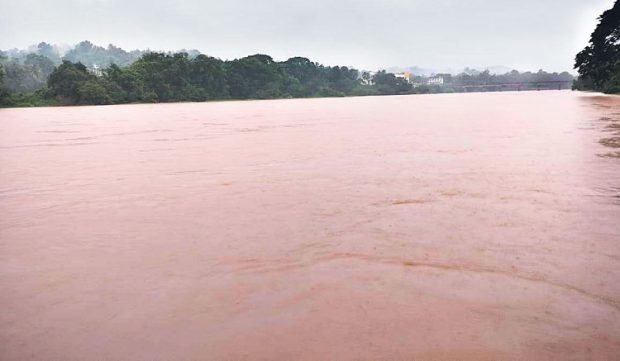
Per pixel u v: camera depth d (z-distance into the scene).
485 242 3.95
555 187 5.91
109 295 3.10
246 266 3.53
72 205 5.53
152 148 10.63
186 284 3.24
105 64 157.75
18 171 7.93
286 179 6.78
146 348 2.48
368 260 3.61
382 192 5.82
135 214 5.07
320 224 4.54
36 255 3.88
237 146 10.65
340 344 2.47
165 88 63.16
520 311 2.80
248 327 2.66
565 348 2.42
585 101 31.30
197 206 5.34
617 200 5.25
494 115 20.25
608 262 3.49
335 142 11.11
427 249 3.81
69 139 13.33
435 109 27.70
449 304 2.89
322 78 102.00
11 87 76.06
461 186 6.07
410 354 2.38
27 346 2.53
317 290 3.11
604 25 42.03
